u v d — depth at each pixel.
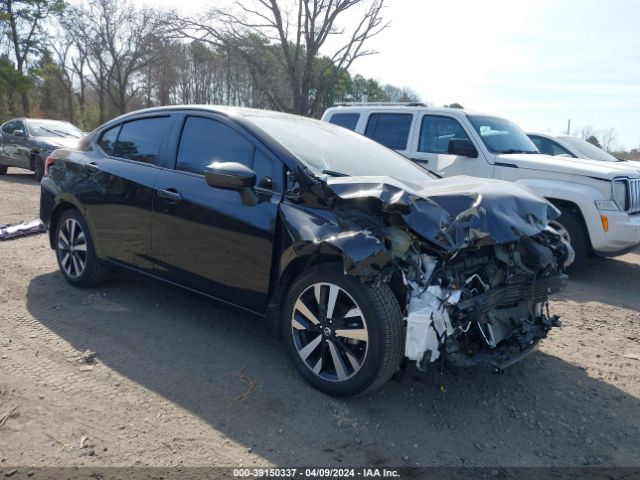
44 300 5.02
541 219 3.74
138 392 3.51
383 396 3.60
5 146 15.49
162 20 22.58
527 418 3.45
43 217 5.62
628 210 6.82
